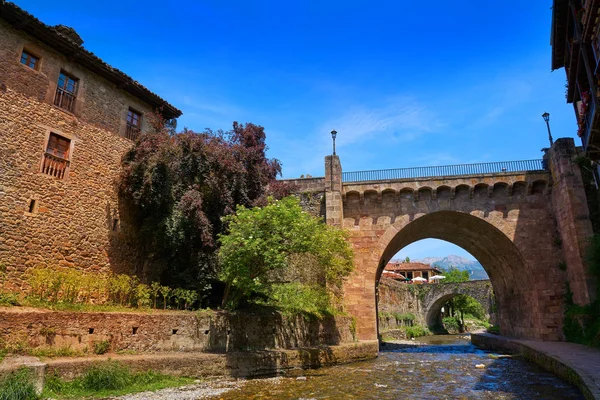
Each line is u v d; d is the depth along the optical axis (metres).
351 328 26.42
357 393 13.80
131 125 21.95
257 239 16.66
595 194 24.53
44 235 16.91
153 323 15.24
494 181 27.95
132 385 12.83
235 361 16.20
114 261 19.67
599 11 14.29
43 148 17.41
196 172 19.80
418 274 94.38
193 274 19.73
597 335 20.53
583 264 23.66
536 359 20.91
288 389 14.28
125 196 20.70
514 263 29.78
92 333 13.49
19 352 11.59
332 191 28.36
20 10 16.38
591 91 16.20
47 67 18.05
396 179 28.97
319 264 23.73
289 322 20.81
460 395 13.55
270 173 23.05
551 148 26.88
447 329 67.94
